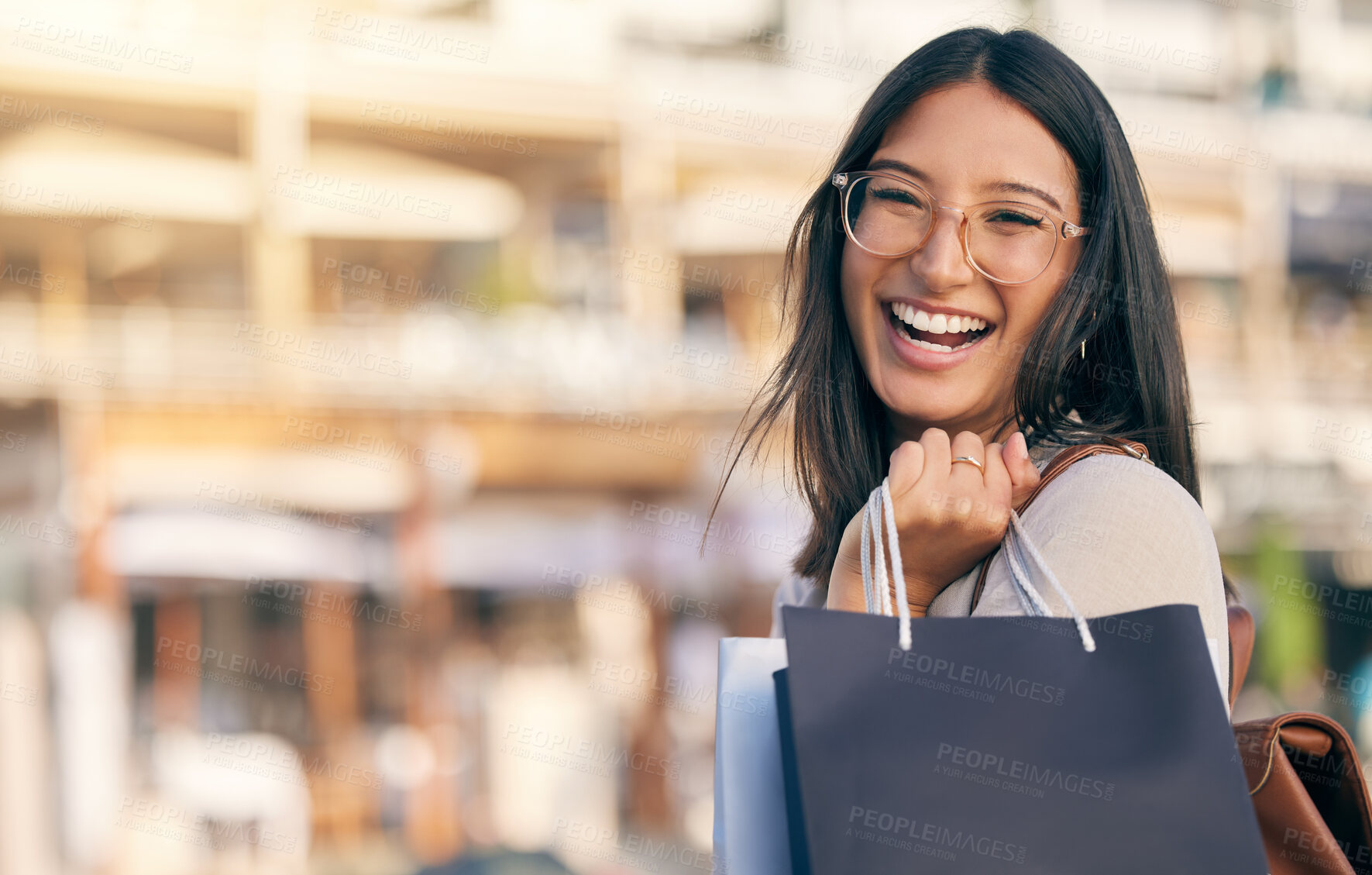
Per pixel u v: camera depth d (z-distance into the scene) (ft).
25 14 32.24
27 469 31.37
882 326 4.46
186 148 34.58
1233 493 38.75
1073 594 3.22
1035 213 4.08
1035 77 4.14
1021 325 4.20
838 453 4.97
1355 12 46.78
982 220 4.13
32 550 30.71
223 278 41.19
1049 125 4.14
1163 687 3.00
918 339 4.40
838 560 3.84
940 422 4.55
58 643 29.25
